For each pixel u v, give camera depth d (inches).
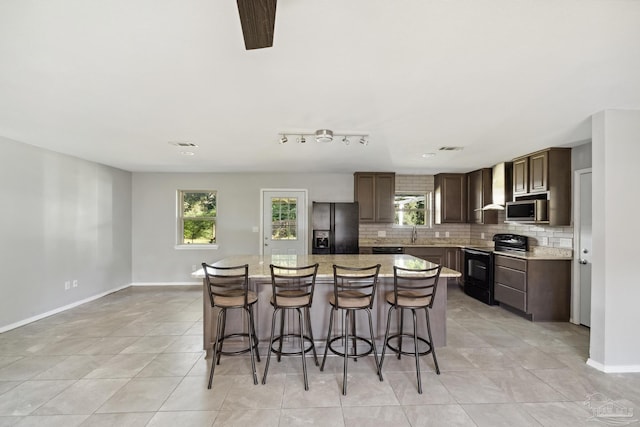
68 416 76.8
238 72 70.5
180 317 152.6
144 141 134.5
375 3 47.1
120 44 58.6
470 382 92.7
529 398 84.5
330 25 52.7
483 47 59.7
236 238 227.9
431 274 107.3
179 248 225.3
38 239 148.2
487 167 198.4
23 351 113.7
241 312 111.6
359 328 113.2
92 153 160.1
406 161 179.8
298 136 125.3
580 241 143.5
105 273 195.9
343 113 98.0
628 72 69.7
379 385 91.3
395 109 94.4
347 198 228.2
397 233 233.9
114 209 204.5
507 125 110.0
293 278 110.2
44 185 151.3
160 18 50.9
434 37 56.5
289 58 64.2
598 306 99.1
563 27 52.9
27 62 65.3
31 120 105.2
